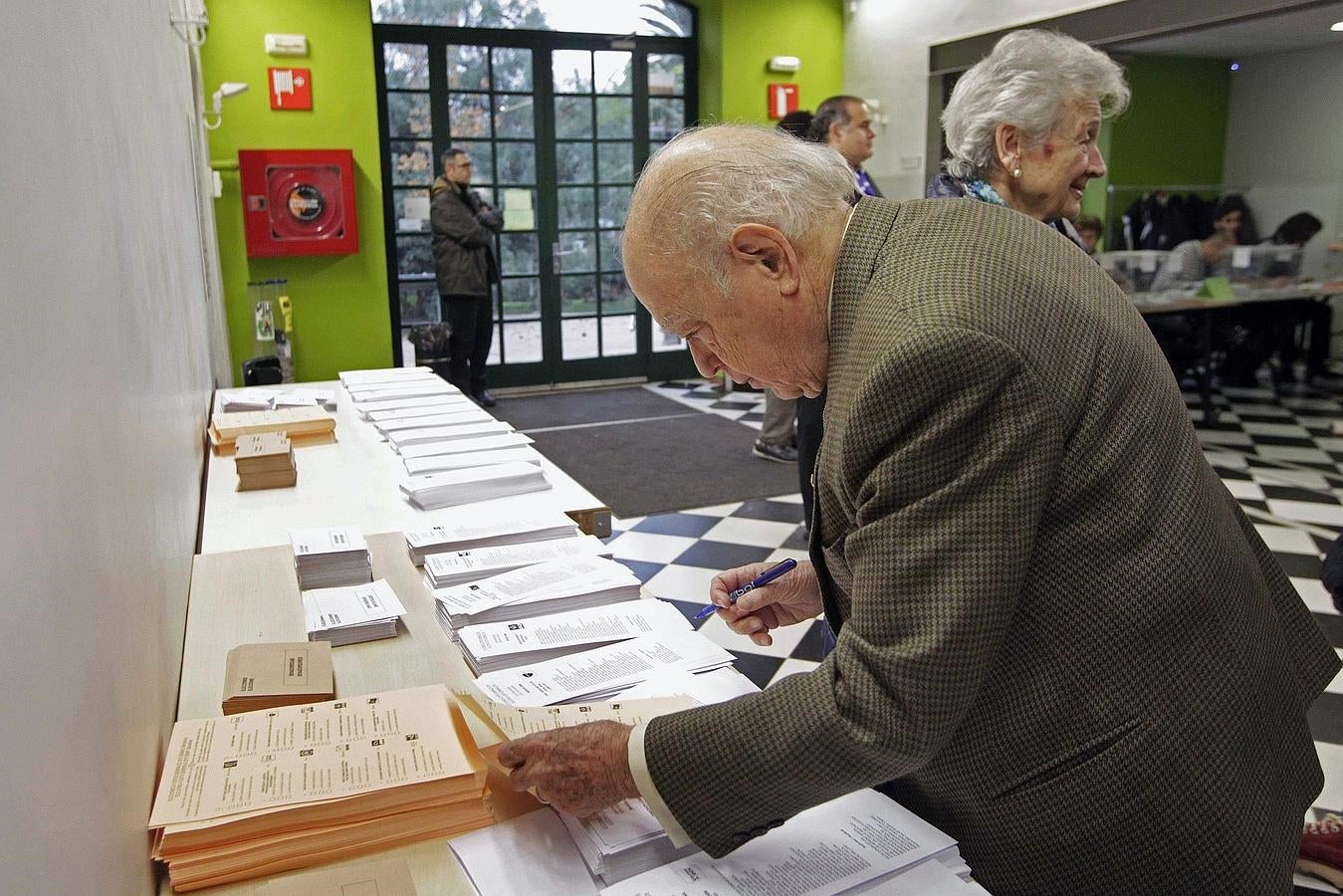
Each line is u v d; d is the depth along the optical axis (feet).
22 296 2.21
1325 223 23.27
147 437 4.46
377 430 9.64
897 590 2.87
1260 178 28.99
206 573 5.83
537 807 3.62
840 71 26.86
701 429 21.49
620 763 3.17
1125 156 28.58
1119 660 3.12
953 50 23.21
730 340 3.47
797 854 3.33
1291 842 3.42
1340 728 8.91
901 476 2.89
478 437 9.07
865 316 3.14
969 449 2.88
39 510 2.20
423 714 3.92
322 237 20.83
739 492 16.57
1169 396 3.36
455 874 3.28
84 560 2.64
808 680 3.04
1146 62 28.25
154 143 6.82
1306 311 24.52
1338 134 26.73
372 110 21.38
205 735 3.76
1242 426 21.38
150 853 3.28
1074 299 3.18
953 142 6.63
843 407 3.16
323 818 3.33
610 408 23.99
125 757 3.00
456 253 22.18
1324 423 21.50
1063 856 3.27
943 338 2.86
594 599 5.26
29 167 2.40
